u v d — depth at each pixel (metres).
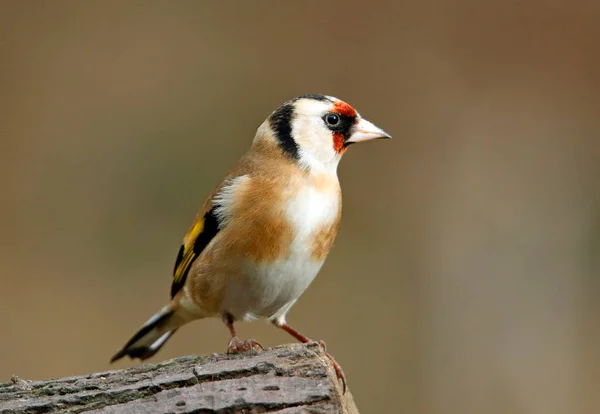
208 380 5.24
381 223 13.52
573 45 14.79
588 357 12.45
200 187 13.82
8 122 14.38
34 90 14.63
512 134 14.48
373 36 14.86
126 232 13.14
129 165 13.94
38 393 5.32
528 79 14.81
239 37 14.92
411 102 14.65
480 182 14.12
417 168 14.13
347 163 13.80
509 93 14.72
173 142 14.13
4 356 11.47
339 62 14.79
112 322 12.02
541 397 12.09
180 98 14.61
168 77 14.79
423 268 13.19
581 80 14.75
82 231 13.16
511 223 13.71
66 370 11.38
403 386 11.92
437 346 12.40
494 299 13.00
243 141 14.30
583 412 11.99
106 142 14.16
